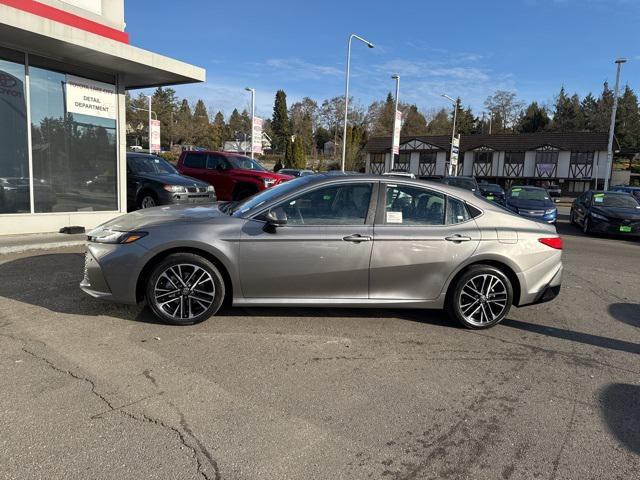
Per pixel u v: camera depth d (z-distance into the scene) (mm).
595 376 4109
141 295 4801
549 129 81688
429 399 3584
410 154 58469
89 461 2699
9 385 3482
